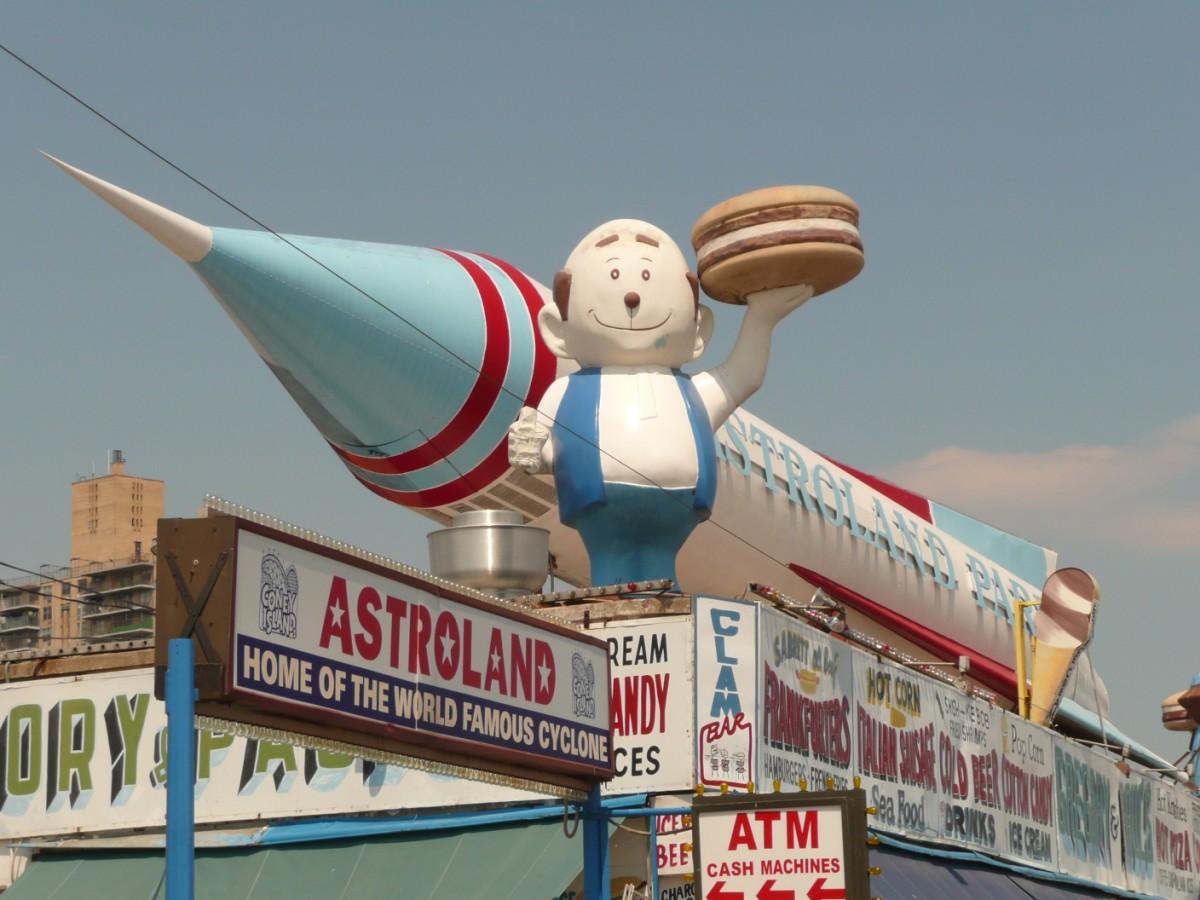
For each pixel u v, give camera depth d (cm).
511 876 1855
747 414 3656
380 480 3044
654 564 2259
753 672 1975
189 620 1055
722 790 1691
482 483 3039
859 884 1547
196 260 2478
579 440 2250
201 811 2036
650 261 2308
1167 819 3769
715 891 1576
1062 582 3403
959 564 4253
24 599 11675
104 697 2044
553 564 3409
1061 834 3006
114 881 2019
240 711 1090
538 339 2973
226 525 1066
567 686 1513
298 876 1955
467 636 1356
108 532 11356
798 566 3769
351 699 1182
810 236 2302
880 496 4084
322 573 1162
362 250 2789
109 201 2317
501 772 1417
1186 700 4831
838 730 2192
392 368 2762
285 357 2695
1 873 2156
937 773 2502
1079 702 4553
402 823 1967
